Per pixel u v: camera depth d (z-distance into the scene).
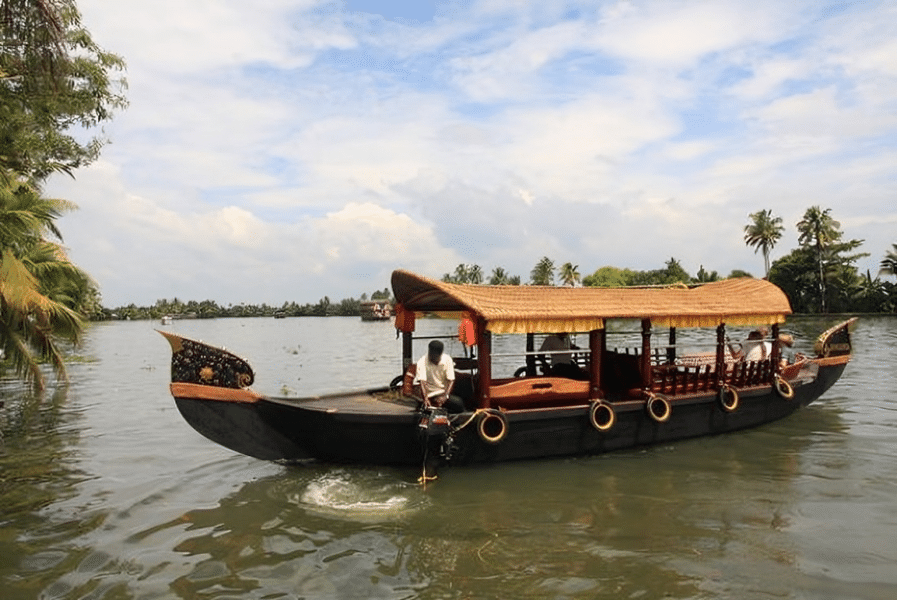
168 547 5.47
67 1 9.23
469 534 5.66
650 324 8.45
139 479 7.56
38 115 12.55
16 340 11.62
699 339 25.86
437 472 7.40
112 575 4.94
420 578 4.85
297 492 6.83
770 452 8.27
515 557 5.18
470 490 6.83
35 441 9.80
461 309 7.87
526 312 7.57
